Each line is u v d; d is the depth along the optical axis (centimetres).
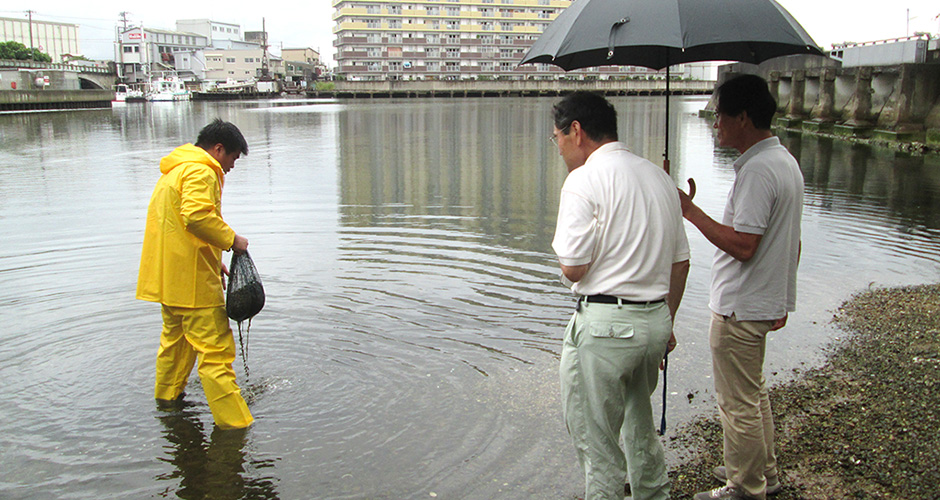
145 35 11100
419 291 656
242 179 1422
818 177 1446
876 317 580
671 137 2398
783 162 300
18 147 2217
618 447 287
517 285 677
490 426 404
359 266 741
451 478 353
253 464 369
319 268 732
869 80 2338
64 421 415
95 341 532
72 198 1180
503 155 1878
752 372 317
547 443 386
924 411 403
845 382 459
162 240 404
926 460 350
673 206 283
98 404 436
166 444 391
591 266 276
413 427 404
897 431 384
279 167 1631
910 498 323
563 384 290
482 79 9644
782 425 405
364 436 395
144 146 2248
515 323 572
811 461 364
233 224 960
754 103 301
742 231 299
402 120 3678
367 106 6144
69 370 482
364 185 1338
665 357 330
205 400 446
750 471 322
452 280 692
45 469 365
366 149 2070
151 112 5175
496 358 502
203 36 12675
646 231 271
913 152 1931
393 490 343
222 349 414
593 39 288
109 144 2333
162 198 402
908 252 805
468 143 2252
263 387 455
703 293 652
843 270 730
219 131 420
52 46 13362
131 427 410
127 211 1054
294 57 15038
